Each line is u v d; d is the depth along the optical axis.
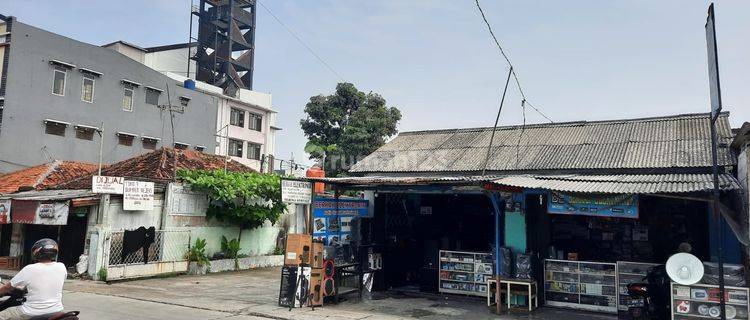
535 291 10.73
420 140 16.64
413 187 11.88
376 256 12.66
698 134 12.21
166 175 17.47
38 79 26.19
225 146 38.22
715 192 7.73
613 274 10.52
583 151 12.91
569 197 9.78
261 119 42.12
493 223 12.69
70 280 13.97
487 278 11.48
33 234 16.31
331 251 11.33
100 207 14.55
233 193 16.94
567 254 11.61
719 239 7.70
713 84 7.63
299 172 30.34
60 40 27.22
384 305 10.95
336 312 10.15
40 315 5.12
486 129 16.44
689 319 8.52
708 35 7.77
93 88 28.83
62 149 27.14
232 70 43.03
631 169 11.28
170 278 15.35
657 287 9.25
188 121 34.94
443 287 12.34
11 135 24.92
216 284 14.27
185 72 43.75
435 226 13.33
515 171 12.73
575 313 10.38
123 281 14.34
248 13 45.00
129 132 30.73
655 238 10.94
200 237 17.14
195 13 42.97
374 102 33.53
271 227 20.19
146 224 15.62
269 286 13.98
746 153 8.41
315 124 33.69
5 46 25.27
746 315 8.25
